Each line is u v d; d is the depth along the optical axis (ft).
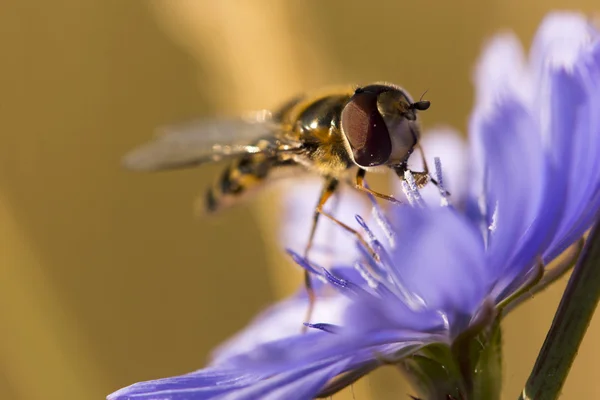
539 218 0.27
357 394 0.37
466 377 0.27
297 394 0.27
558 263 0.28
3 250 0.44
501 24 0.44
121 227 0.47
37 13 0.44
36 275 0.45
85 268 0.47
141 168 0.32
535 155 0.27
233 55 0.43
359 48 0.43
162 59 0.45
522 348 0.44
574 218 0.27
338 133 0.30
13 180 0.45
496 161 0.27
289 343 0.26
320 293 0.31
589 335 0.44
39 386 0.44
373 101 0.29
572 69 0.27
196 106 0.44
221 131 0.32
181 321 0.48
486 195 0.29
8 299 0.44
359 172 0.30
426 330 0.27
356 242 0.29
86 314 0.46
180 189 0.47
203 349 0.49
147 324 0.48
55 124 0.46
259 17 0.42
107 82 0.45
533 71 0.28
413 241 0.25
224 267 0.47
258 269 0.46
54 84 0.45
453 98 0.44
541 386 0.27
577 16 0.28
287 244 0.33
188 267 0.48
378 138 0.29
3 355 0.43
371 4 0.43
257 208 0.44
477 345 0.27
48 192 0.46
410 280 0.26
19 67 0.45
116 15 0.44
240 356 0.26
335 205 0.32
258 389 0.27
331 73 0.43
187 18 0.43
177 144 0.32
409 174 0.28
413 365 0.28
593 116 0.27
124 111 0.45
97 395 0.46
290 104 0.31
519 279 0.27
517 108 0.27
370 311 0.26
